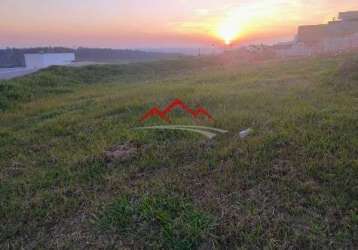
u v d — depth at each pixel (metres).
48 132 4.91
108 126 4.91
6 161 3.79
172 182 2.94
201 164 3.28
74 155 3.77
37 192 2.97
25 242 2.32
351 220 2.21
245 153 3.41
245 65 17.31
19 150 4.16
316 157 3.16
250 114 4.89
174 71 19.19
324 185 2.68
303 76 8.98
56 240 2.29
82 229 2.38
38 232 2.41
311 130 3.92
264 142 3.63
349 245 2.02
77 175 3.26
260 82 8.41
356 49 19.41
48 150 4.08
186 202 2.57
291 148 3.43
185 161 3.44
